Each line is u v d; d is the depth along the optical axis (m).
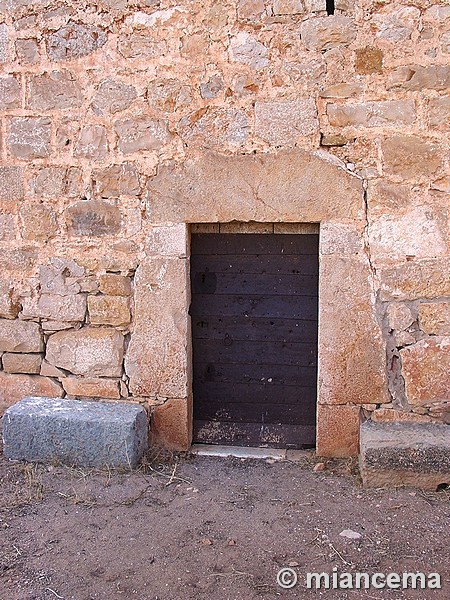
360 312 3.97
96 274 4.24
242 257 4.30
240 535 3.20
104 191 4.18
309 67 3.88
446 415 3.95
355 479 3.85
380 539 3.14
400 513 3.40
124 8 4.04
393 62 3.81
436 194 3.84
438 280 3.87
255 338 4.34
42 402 4.25
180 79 4.03
